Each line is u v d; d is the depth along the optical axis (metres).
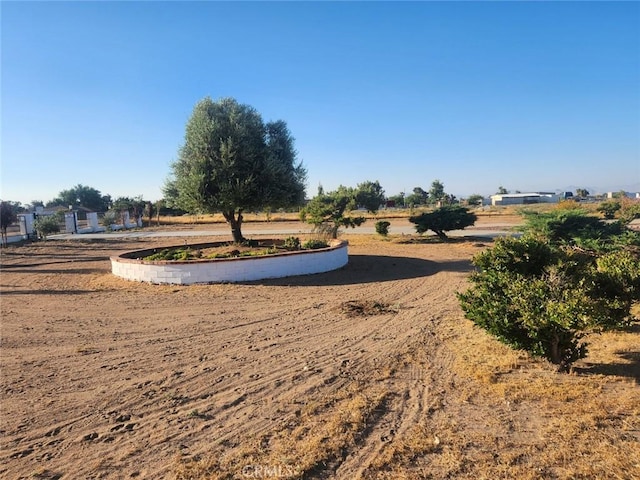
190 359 5.81
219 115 14.34
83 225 50.19
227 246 15.46
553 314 4.33
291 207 15.90
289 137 15.88
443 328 6.95
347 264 14.60
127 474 3.22
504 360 5.34
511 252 5.65
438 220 23.20
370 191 37.03
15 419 4.18
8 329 7.54
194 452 3.50
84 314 8.59
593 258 7.25
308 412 4.14
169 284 11.52
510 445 3.45
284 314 8.19
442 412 4.09
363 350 6.00
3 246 27.17
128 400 4.55
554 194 113.44
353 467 3.23
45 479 3.19
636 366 5.07
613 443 3.42
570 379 4.72
